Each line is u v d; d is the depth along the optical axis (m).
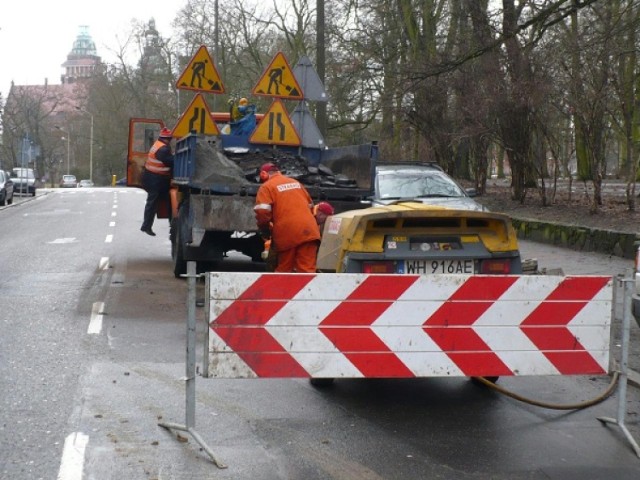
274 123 14.21
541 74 19.39
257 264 15.66
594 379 7.81
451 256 7.00
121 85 76.50
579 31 19.50
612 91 19.02
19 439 5.68
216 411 6.48
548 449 5.78
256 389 7.17
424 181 15.09
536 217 19.64
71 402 6.55
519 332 6.05
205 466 5.29
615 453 5.73
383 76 27.22
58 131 101.38
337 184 12.35
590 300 6.13
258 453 5.56
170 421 6.11
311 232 8.52
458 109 22.75
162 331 9.33
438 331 5.96
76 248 18.52
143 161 17.41
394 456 5.56
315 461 5.43
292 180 8.73
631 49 17.75
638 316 8.07
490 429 6.20
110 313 10.36
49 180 111.94
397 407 6.74
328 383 7.36
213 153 12.30
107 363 7.81
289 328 5.78
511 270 7.12
